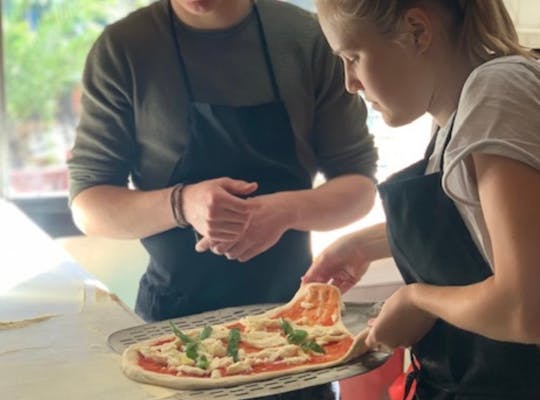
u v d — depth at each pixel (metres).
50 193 2.56
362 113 1.70
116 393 1.19
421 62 1.03
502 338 0.95
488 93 0.94
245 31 1.62
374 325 1.14
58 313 1.52
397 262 1.19
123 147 1.64
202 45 1.61
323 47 1.63
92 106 1.63
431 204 1.10
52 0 2.46
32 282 1.71
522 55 1.04
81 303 1.58
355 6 0.99
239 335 1.35
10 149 2.52
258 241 1.48
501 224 0.90
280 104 1.63
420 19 1.01
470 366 1.13
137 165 1.68
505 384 1.10
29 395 1.19
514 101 0.92
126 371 1.25
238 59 1.62
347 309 1.48
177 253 1.66
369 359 1.26
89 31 2.50
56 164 2.56
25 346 1.37
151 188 1.67
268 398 1.15
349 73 1.08
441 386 1.17
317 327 1.40
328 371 1.23
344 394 1.94
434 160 1.14
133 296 2.41
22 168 2.54
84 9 2.48
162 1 1.63
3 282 1.71
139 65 1.58
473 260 1.07
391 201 1.13
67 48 2.50
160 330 1.42
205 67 1.61
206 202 1.44
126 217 1.57
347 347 1.32
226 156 1.63
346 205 1.61
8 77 2.46
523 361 1.09
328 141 1.69
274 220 1.50
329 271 1.47
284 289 1.70
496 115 0.92
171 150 1.62
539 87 0.94
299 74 1.63
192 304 1.67
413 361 1.25
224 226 1.44
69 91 2.52
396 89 1.04
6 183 2.52
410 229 1.12
